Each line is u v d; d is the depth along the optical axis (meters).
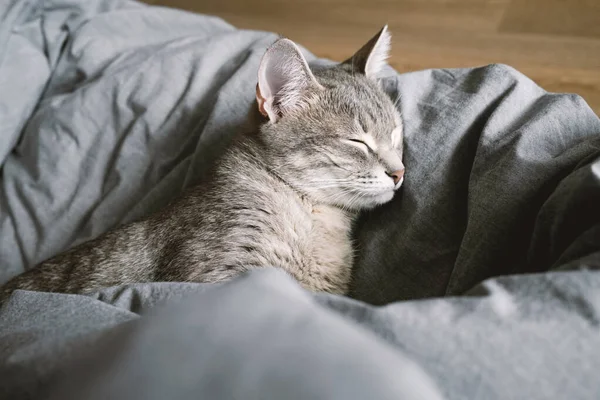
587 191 0.47
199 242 0.60
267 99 0.62
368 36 1.01
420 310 0.41
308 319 0.34
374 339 0.35
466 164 0.59
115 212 0.70
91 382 0.33
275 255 0.60
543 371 0.37
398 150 0.63
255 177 0.63
